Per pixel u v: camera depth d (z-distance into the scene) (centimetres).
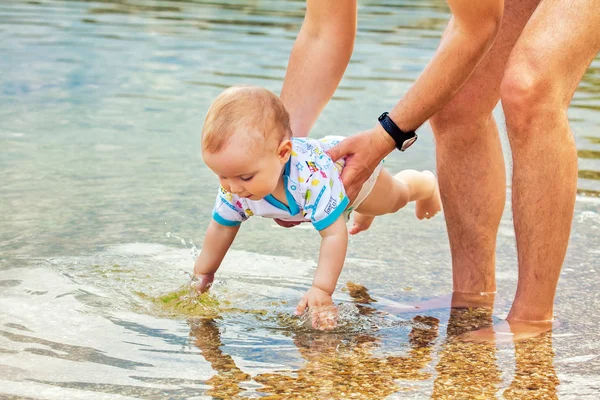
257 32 886
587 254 347
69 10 999
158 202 395
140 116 557
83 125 530
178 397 212
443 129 310
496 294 314
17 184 409
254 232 376
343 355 247
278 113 281
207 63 719
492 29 268
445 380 229
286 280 319
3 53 737
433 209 377
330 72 327
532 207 267
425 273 335
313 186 287
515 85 261
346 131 506
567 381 228
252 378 226
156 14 996
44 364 230
